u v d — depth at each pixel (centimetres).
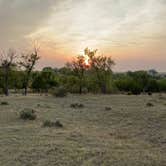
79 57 7738
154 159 1229
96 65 7794
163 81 9994
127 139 1722
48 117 2548
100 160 1177
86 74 7825
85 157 1217
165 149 1480
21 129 1872
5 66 7700
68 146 1403
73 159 1184
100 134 1817
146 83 9744
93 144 1474
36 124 2130
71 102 4306
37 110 3070
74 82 7812
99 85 7919
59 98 5081
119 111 3077
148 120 2472
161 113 2855
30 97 5384
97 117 2661
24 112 2464
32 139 1555
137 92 9250
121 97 5400
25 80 8012
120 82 9619
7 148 1354
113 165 1118
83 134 1742
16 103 4022
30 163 1129
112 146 1455
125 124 2295
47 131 1808
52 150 1319
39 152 1284
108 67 7850
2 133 1731
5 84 7962
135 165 1128
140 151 1382
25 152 1284
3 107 3416
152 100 4691
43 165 1106
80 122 2339
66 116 2670
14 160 1168
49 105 3775
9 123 2192
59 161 1155
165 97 5416
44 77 9062
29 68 7775
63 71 9225
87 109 3334
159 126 2198
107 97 5353
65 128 1973
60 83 9056
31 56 7775
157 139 1733
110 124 2295
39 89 9369
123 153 1312
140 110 3130
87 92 7925
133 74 10406
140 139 1736
